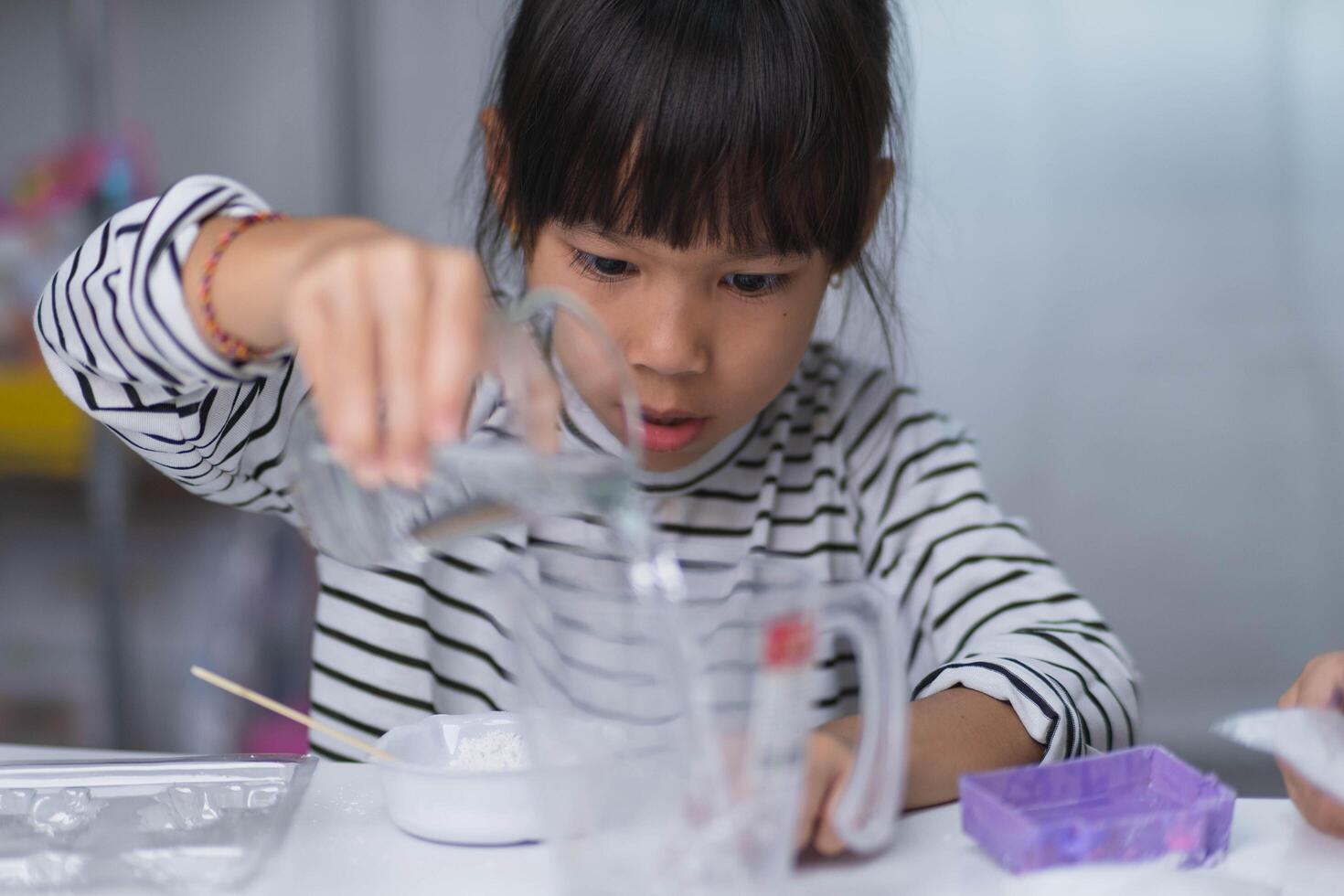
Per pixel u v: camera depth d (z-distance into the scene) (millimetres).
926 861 624
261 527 2029
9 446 2160
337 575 999
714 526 1010
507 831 638
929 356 2408
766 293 826
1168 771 666
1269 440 2422
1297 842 648
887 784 575
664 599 515
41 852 621
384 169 2463
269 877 605
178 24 2441
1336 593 2443
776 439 1032
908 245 1778
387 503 582
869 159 852
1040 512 2453
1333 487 2424
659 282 804
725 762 520
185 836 643
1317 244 2373
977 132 2359
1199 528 2449
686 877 523
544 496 535
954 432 1059
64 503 2357
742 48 784
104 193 2141
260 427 885
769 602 515
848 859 628
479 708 983
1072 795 662
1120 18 2332
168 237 683
